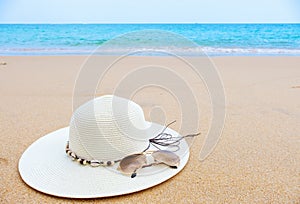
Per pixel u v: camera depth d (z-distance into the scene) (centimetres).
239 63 283
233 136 107
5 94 164
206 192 78
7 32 802
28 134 108
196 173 85
